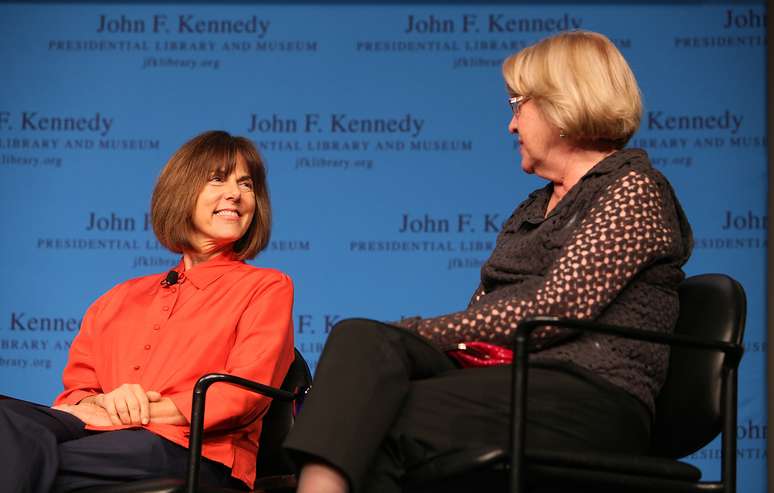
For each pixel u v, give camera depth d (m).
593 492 4.67
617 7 11.52
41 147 11.73
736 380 4.93
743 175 11.25
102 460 5.50
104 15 11.88
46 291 11.55
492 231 11.44
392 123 11.62
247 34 11.80
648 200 4.98
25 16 11.88
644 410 4.89
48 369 11.46
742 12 11.41
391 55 11.70
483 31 11.65
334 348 4.54
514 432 4.30
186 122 11.75
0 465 5.18
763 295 11.08
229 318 6.17
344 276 11.45
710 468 10.73
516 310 4.79
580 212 5.11
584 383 4.71
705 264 11.16
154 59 11.83
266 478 6.21
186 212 6.45
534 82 5.32
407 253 11.47
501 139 11.53
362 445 4.34
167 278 6.41
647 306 4.97
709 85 11.37
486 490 4.66
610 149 5.37
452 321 4.83
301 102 11.70
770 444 10.87
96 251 11.62
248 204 6.55
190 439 5.19
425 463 4.50
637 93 5.34
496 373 4.65
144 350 6.14
